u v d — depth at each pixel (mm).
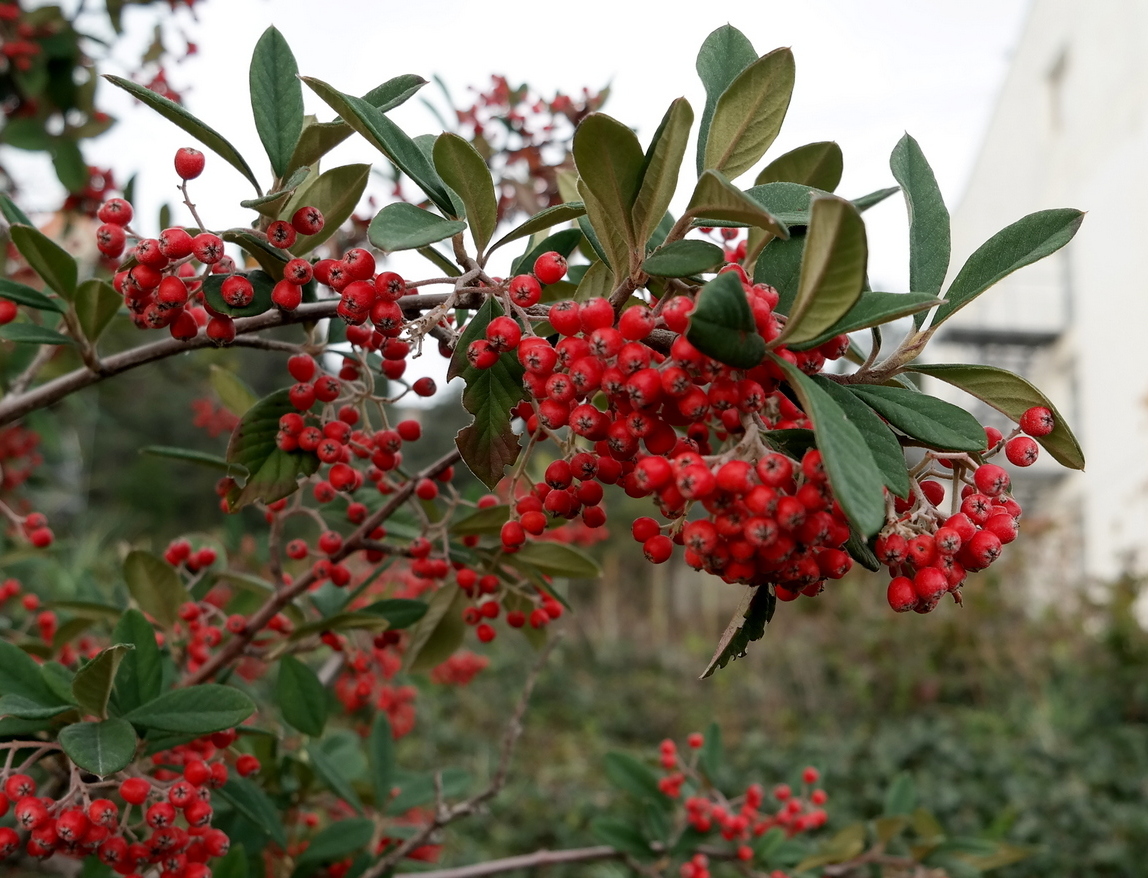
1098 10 3102
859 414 237
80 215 824
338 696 661
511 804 1528
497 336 249
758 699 2102
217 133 271
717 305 197
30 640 460
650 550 244
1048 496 3385
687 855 571
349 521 438
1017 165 3793
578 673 2508
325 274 267
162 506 2764
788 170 287
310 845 465
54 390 334
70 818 274
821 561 232
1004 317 3594
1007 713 1839
